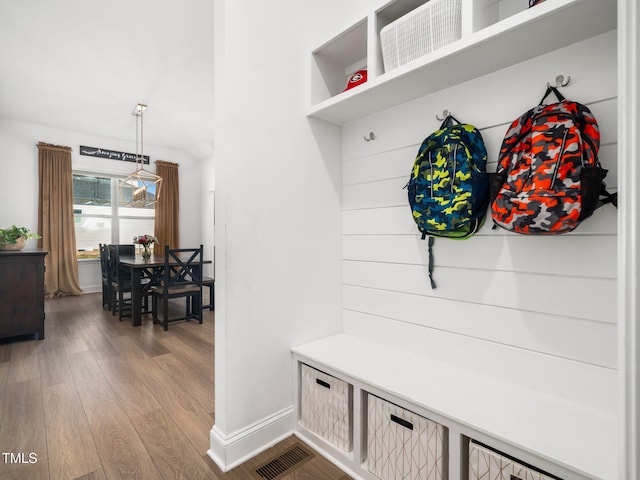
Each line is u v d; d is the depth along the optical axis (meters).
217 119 1.47
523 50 1.19
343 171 1.96
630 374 0.67
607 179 1.10
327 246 1.87
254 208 1.53
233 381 1.45
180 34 2.88
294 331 1.70
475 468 1.03
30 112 4.60
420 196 1.42
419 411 1.17
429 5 1.28
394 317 1.71
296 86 1.71
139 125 5.14
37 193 5.05
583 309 1.15
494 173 1.24
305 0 1.75
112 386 2.14
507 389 1.26
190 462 1.44
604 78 1.10
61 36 2.90
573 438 0.96
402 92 1.54
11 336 2.97
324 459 1.48
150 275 4.02
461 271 1.46
